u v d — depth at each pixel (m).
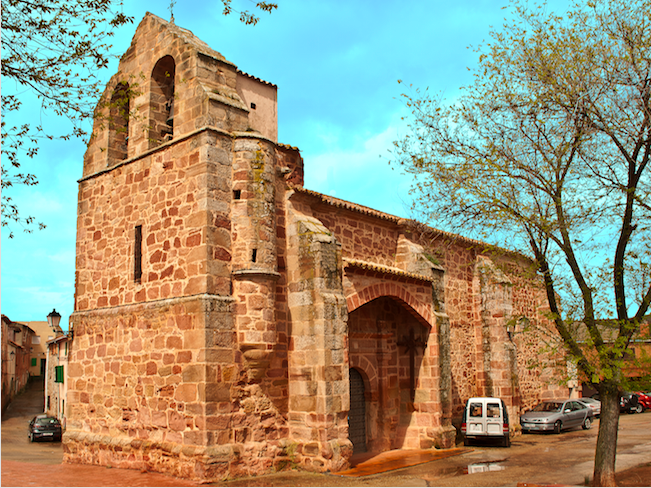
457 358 20.19
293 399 13.23
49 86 9.42
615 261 10.55
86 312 15.12
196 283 12.22
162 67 14.99
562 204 10.61
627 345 10.12
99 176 15.62
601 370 9.54
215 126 12.95
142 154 14.18
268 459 12.43
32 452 22.73
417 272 17.44
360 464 13.85
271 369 13.02
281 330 13.48
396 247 18.00
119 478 11.78
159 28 14.79
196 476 11.30
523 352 24.09
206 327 11.80
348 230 16.14
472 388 20.77
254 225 12.75
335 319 13.14
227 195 12.82
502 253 11.36
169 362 12.45
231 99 13.50
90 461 14.05
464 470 13.07
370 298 15.03
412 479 11.88
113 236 14.84
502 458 14.98
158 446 12.38
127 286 14.09
